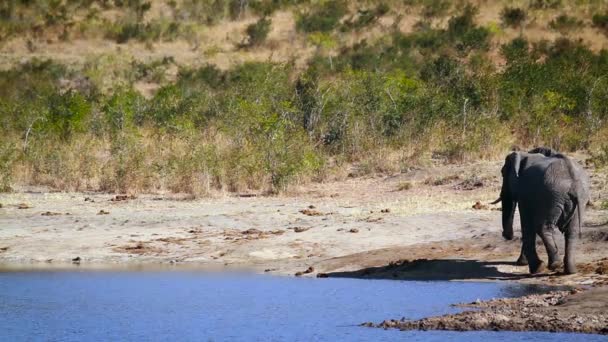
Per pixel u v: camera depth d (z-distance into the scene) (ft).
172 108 272.92
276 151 194.70
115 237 151.23
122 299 112.27
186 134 224.94
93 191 197.06
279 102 252.42
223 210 169.58
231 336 93.61
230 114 240.12
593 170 187.11
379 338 90.33
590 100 245.45
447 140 220.43
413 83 263.90
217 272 129.49
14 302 111.04
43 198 186.70
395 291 113.29
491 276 118.83
